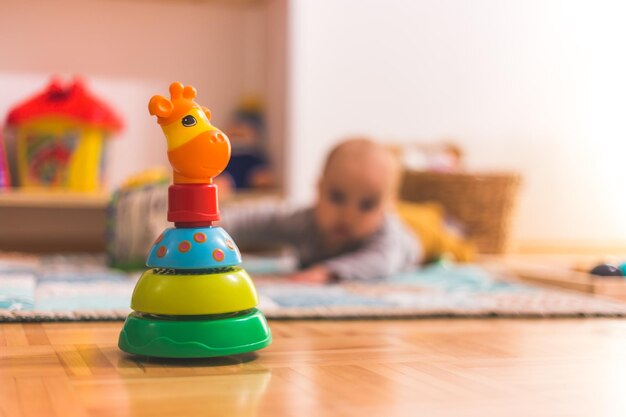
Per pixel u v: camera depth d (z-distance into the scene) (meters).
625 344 0.92
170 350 0.75
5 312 1.00
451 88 2.51
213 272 0.78
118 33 2.31
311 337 0.94
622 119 2.70
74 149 2.06
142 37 2.33
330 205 1.68
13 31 2.23
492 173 2.19
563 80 2.63
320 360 0.79
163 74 2.35
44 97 2.07
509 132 2.59
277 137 2.32
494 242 2.22
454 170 2.35
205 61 2.38
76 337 0.90
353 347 0.87
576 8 2.63
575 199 2.68
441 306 1.18
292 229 1.75
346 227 1.68
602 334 0.99
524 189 2.62
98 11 2.29
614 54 2.68
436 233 1.89
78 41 2.28
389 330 1.00
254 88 2.43
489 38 2.54
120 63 2.32
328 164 1.70
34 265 1.66
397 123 2.45
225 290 0.77
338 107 2.37
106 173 2.17
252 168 2.32
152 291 0.77
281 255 2.26
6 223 2.19
